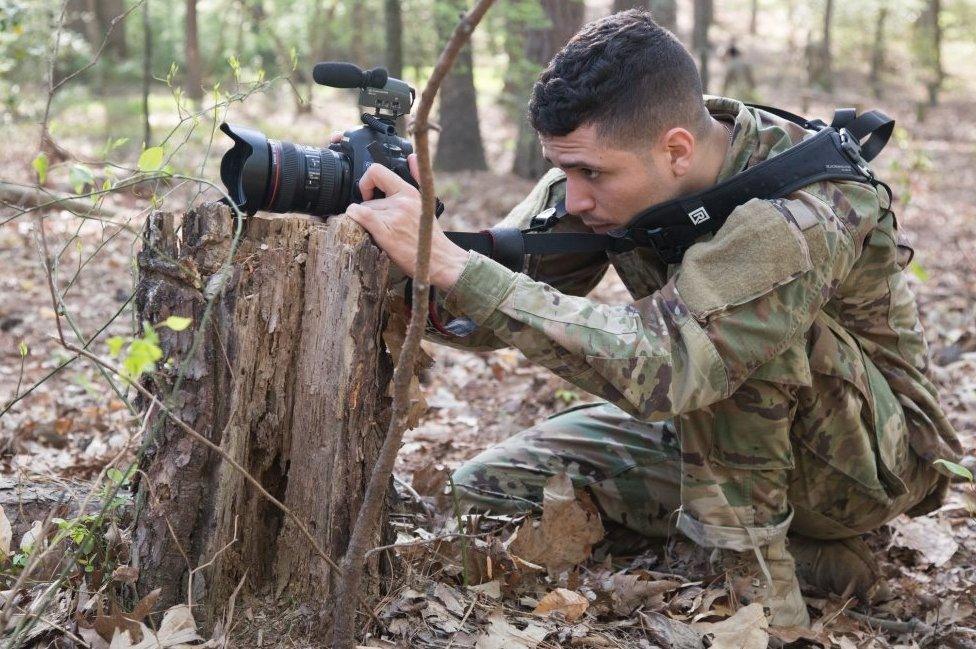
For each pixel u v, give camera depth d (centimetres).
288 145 194
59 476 268
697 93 215
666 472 268
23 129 1034
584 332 196
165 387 186
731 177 215
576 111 207
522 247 219
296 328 194
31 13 581
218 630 187
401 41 909
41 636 188
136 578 190
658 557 271
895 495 252
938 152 1561
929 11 2848
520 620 213
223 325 184
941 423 260
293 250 193
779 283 204
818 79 2567
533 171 1117
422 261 155
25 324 509
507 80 1155
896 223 242
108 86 1756
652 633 222
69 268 591
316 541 195
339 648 181
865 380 235
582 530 236
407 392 166
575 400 425
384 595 209
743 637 219
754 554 241
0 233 657
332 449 192
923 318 553
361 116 204
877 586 267
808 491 250
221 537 189
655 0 838
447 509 268
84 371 430
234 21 1859
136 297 191
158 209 191
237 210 176
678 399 201
